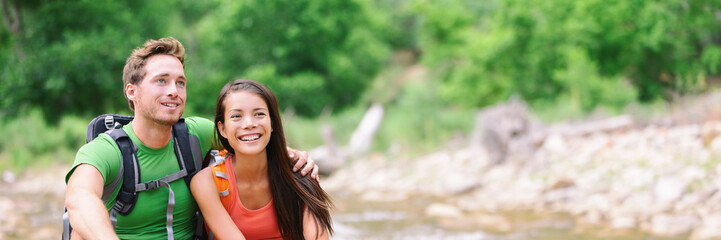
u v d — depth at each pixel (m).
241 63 23.33
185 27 23.95
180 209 2.60
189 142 2.66
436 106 15.65
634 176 8.23
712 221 6.22
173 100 2.46
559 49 18.53
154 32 19.28
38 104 17.05
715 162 7.86
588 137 10.20
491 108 10.48
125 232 2.53
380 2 37.06
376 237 6.52
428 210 8.03
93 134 2.58
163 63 2.47
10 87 16.12
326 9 23.33
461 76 21.66
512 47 20.05
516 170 9.60
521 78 19.84
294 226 2.72
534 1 19.39
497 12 20.83
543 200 8.19
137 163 2.46
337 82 24.23
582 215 7.35
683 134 9.05
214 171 2.60
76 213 2.13
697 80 15.67
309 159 2.89
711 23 17.38
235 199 2.63
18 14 17.23
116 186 2.44
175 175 2.56
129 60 2.52
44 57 16.30
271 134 2.66
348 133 15.95
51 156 13.39
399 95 29.89
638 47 17.30
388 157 12.74
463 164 10.73
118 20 17.97
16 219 7.32
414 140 14.14
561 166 9.27
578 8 17.89
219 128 2.63
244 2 21.77
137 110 2.50
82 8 17.28
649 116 10.69
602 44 17.80
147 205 2.51
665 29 16.98
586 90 13.96
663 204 7.19
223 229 2.57
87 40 16.48
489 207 8.20
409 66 36.03
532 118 11.58
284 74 23.33
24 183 11.23
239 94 2.54
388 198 9.45
